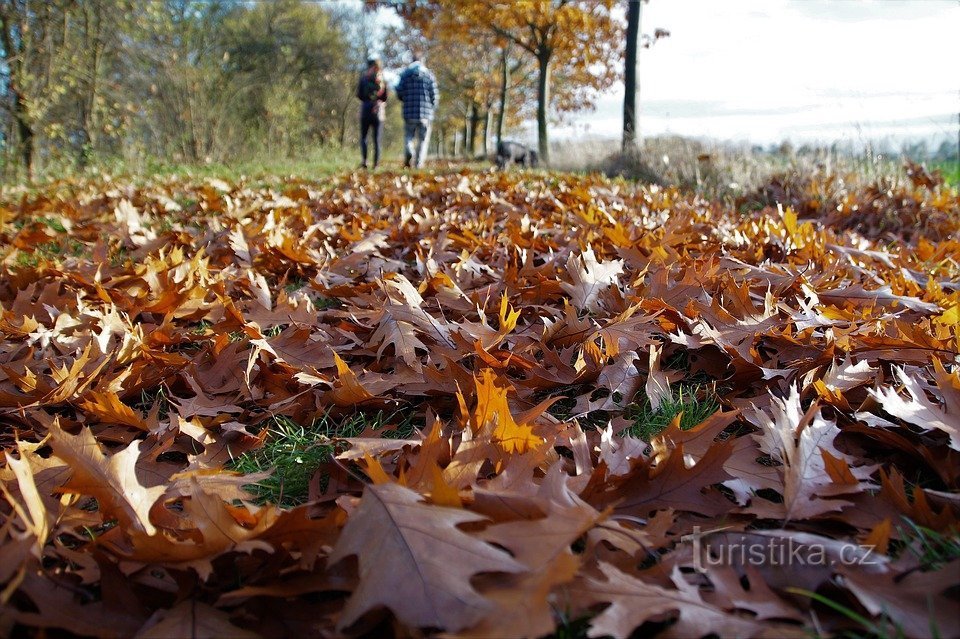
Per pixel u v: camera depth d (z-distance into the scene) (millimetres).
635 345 2014
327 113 28188
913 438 1585
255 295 2572
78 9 10703
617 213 4605
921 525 1241
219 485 1456
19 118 9555
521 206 5285
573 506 1127
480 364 2057
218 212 5332
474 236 3658
